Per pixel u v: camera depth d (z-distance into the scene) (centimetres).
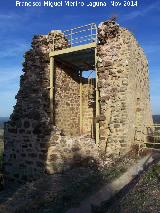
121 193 819
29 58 1398
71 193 870
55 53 1366
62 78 1466
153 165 964
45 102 1338
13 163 1334
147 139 1436
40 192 938
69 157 1216
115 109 1254
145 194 725
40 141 1248
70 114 1508
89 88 1594
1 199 1031
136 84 1388
